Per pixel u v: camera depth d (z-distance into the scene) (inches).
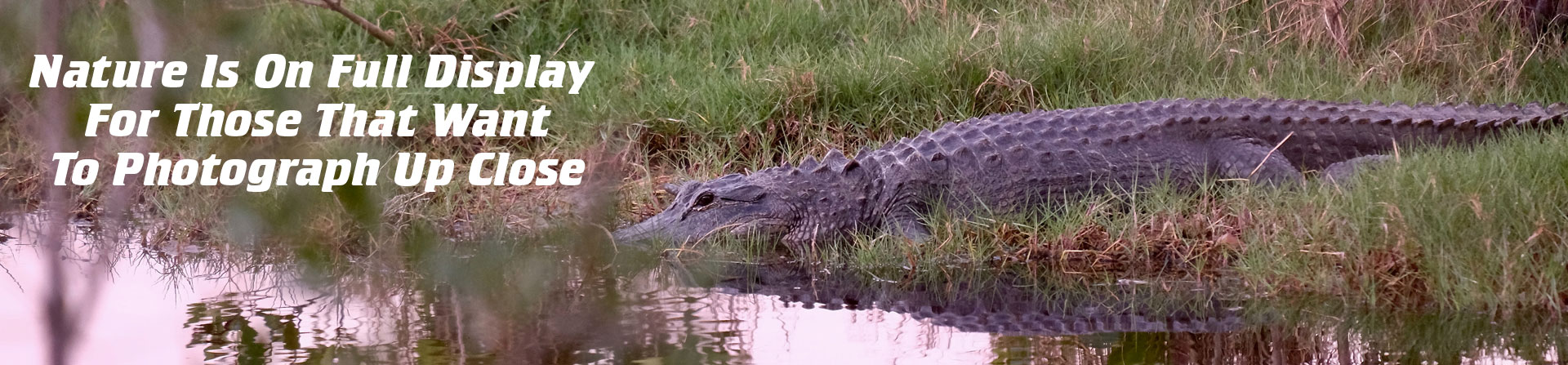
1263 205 472.7
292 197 284.7
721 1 783.1
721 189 530.0
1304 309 389.4
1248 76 676.1
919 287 441.7
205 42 229.8
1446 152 474.9
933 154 524.1
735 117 636.7
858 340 350.3
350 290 429.7
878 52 681.6
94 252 475.2
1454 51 700.0
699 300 415.5
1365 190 436.5
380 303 408.5
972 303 410.0
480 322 380.2
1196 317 382.3
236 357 328.5
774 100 645.3
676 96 652.7
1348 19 722.2
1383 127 544.4
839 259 500.7
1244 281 434.0
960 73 652.1
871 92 646.5
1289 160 537.3
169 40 228.5
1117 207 511.8
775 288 441.7
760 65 701.3
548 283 444.8
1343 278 411.5
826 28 755.4
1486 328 356.8
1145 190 520.7
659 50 741.9
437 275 454.9
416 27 732.0
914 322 379.9
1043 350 337.4
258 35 241.9
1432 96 666.8
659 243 514.6
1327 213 435.5
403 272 461.1
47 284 268.8
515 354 332.5
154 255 493.0
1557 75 684.1
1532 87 675.4
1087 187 522.3
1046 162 521.7
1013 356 328.8
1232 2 751.1
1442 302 383.9
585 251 486.0
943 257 486.0
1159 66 679.7
